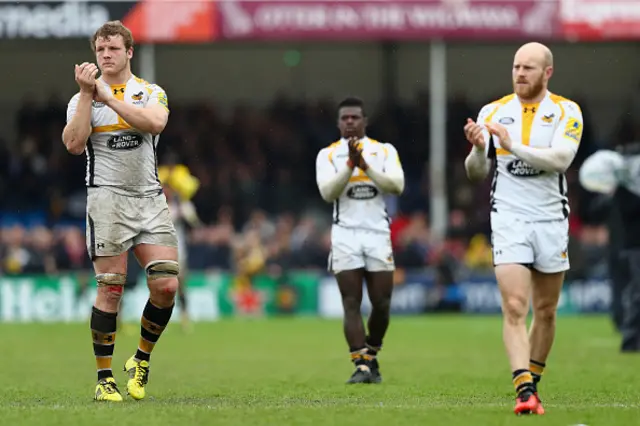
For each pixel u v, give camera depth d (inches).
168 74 4293.8
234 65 4315.9
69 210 3951.8
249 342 2351.1
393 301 3430.1
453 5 3312.0
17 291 3201.3
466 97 4281.5
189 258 3481.8
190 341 2379.4
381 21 3314.5
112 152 1160.8
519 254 1103.0
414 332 2664.9
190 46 4269.2
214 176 4060.0
